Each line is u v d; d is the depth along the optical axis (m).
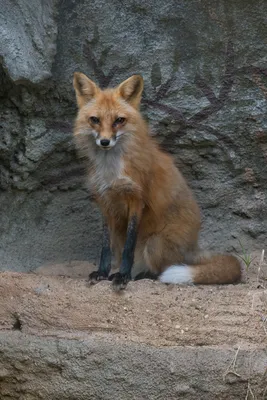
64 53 11.55
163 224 10.70
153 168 10.52
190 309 9.30
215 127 11.71
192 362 9.02
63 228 11.98
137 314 9.34
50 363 9.29
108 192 10.40
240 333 9.15
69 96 11.57
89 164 10.63
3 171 11.58
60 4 11.56
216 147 11.82
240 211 11.97
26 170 11.48
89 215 12.09
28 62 10.73
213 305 9.30
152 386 9.02
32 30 10.94
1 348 9.46
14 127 11.41
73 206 12.03
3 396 9.58
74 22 11.59
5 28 10.59
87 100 10.55
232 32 11.55
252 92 11.64
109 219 10.58
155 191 10.55
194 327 9.21
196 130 11.73
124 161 10.23
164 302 9.35
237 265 10.40
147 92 11.72
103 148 10.00
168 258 10.74
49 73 11.09
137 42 11.66
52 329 9.52
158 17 11.62
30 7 10.95
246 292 9.45
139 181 10.29
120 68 11.70
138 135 10.37
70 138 11.62
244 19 11.52
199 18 11.56
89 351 9.20
